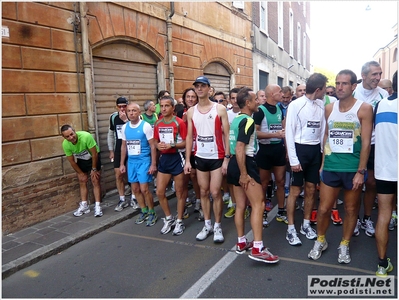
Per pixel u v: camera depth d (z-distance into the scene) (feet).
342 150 10.75
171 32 25.58
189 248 13.17
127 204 18.30
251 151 11.27
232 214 16.69
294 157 12.57
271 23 52.42
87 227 15.31
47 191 16.47
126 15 21.30
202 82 12.85
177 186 14.58
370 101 14.67
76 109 18.04
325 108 11.34
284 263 11.51
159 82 25.12
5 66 14.52
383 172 9.94
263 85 50.34
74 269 11.85
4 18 14.42
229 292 9.90
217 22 33.55
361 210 16.88
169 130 14.14
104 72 20.51
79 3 17.88
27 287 10.78
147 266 11.83
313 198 13.47
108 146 19.07
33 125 15.78
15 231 14.99
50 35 16.49
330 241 13.19
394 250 12.22
